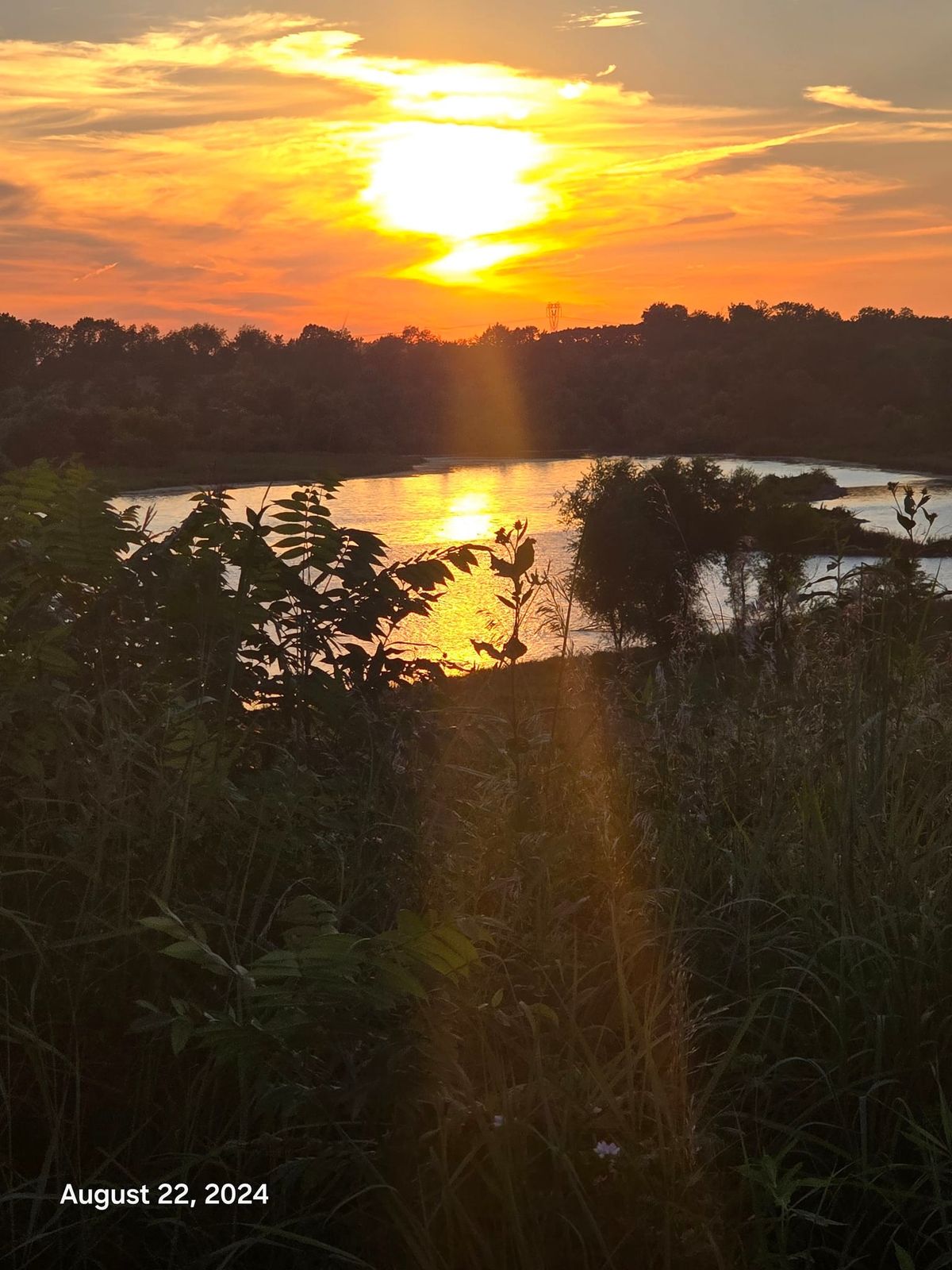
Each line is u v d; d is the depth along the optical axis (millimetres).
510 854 2504
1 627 2705
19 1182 1891
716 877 2686
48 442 113250
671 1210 1650
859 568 3324
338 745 3049
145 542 3104
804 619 3312
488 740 3027
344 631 3320
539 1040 1986
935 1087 2074
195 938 1905
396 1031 1905
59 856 2348
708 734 3074
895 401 198625
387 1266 1751
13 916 2020
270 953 1854
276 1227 1726
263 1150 1938
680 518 37031
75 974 2119
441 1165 1689
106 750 2408
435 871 2502
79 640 2918
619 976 1932
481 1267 1659
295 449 169875
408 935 1834
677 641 3492
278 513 3391
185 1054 2072
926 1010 2195
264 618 3043
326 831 2568
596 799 2717
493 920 2154
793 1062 2131
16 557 3090
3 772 2582
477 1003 2004
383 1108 1867
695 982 2285
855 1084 2008
